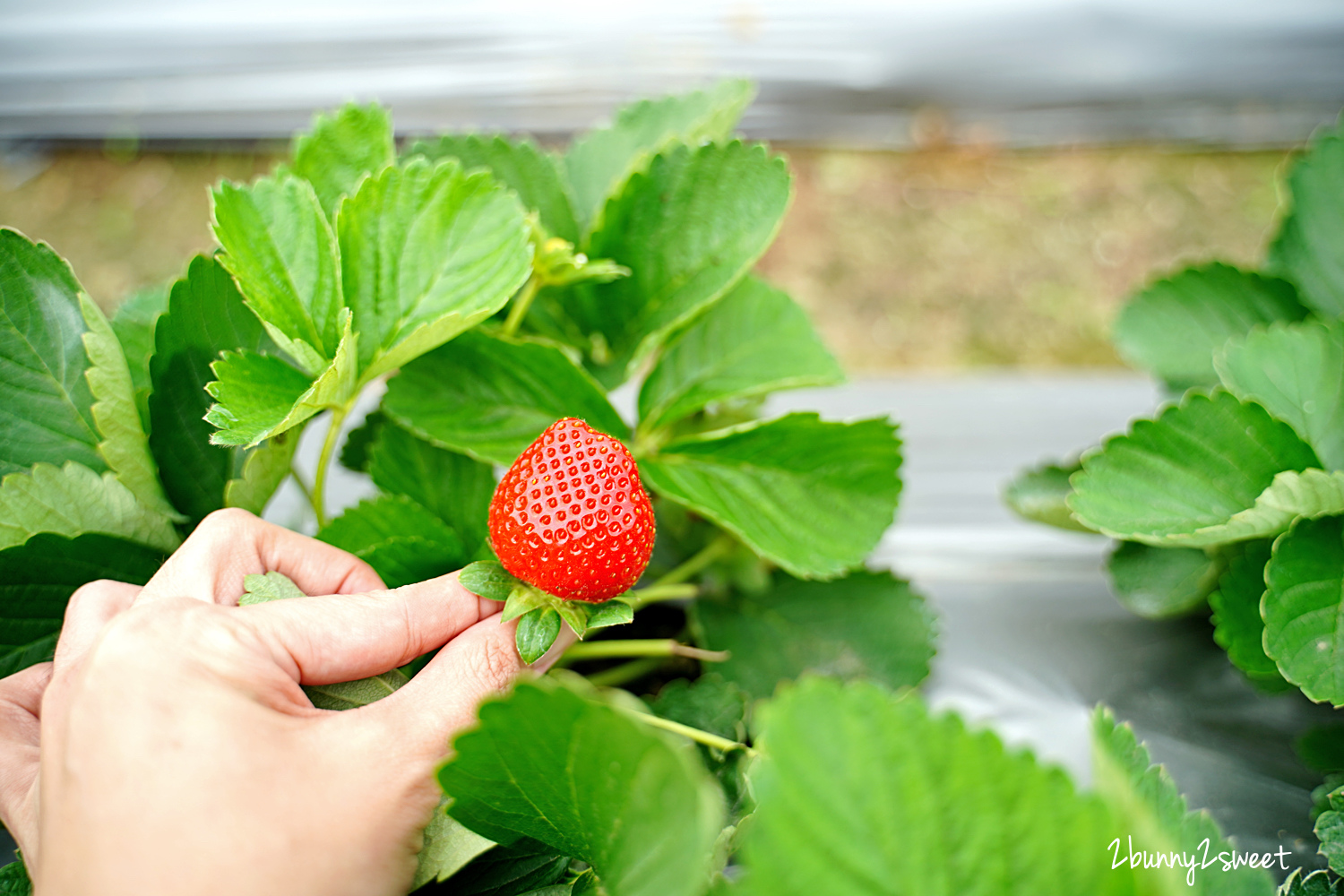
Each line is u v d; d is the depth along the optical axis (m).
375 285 0.27
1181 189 0.82
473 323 0.27
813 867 0.19
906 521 0.44
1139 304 0.35
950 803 0.20
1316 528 0.27
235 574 0.26
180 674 0.23
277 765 0.23
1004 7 0.81
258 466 0.27
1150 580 0.33
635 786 0.20
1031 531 0.42
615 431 0.30
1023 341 0.73
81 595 0.26
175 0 0.79
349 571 0.27
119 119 0.82
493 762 0.22
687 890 0.19
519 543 0.24
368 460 0.33
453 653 0.25
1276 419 0.27
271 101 0.81
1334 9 0.80
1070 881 0.20
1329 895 0.27
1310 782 0.32
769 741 0.20
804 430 0.30
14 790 0.25
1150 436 0.28
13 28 0.80
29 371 0.27
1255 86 0.82
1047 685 0.35
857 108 0.84
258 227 0.27
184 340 0.27
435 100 0.80
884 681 0.33
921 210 0.81
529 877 0.25
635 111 0.35
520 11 0.79
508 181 0.32
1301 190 0.34
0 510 0.26
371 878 0.23
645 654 0.34
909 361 0.72
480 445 0.29
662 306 0.32
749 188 0.31
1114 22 0.81
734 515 0.29
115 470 0.27
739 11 0.80
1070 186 0.82
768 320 0.33
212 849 0.22
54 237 0.78
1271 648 0.26
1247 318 0.34
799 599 0.34
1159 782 0.26
